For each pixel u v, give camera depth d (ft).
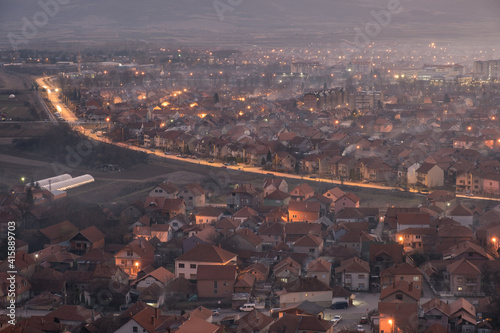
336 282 374.43
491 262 376.48
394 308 300.61
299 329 284.00
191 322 276.62
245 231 434.30
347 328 305.73
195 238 426.51
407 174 634.43
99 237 441.27
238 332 286.05
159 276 368.48
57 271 377.09
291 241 440.86
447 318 297.53
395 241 428.97
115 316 310.04
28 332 279.90
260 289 365.20
